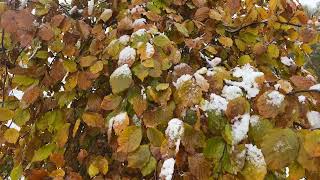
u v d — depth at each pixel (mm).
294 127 565
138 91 601
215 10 767
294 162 487
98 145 691
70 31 717
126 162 646
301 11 746
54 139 656
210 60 765
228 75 583
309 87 552
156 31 635
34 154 686
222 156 518
